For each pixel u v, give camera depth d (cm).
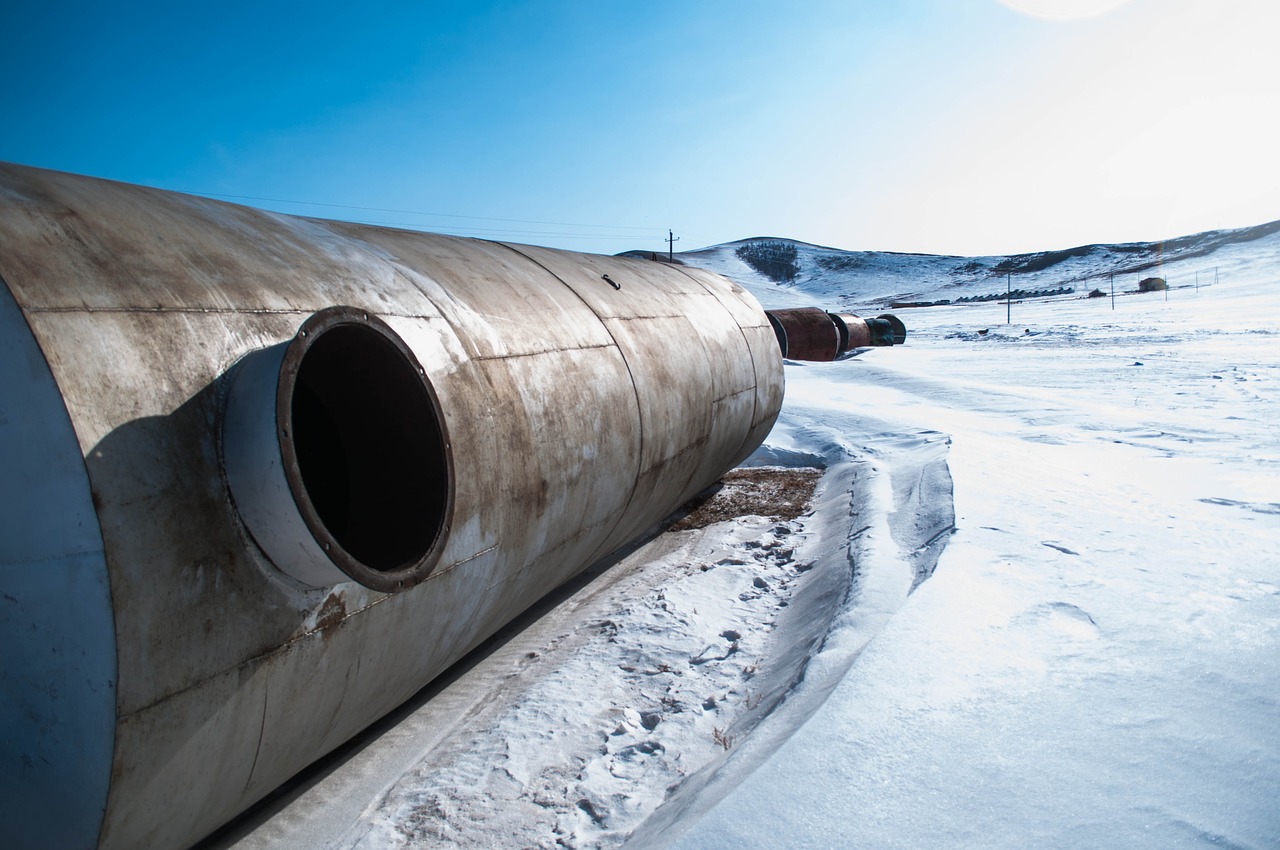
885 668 396
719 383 770
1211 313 4428
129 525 249
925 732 342
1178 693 364
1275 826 268
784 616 617
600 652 567
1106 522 638
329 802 406
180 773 276
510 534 447
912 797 301
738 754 367
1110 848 267
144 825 271
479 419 421
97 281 274
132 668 248
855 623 490
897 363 2673
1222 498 716
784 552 782
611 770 424
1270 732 326
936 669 395
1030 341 3438
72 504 242
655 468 638
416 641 398
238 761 308
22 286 249
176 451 270
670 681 522
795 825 289
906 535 668
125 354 266
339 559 271
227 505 282
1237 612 452
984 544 584
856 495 873
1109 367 2192
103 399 254
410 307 418
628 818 380
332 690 347
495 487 427
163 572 258
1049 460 898
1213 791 291
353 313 306
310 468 378
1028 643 424
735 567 743
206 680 275
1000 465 850
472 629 462
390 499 354
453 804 401
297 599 310
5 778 254
